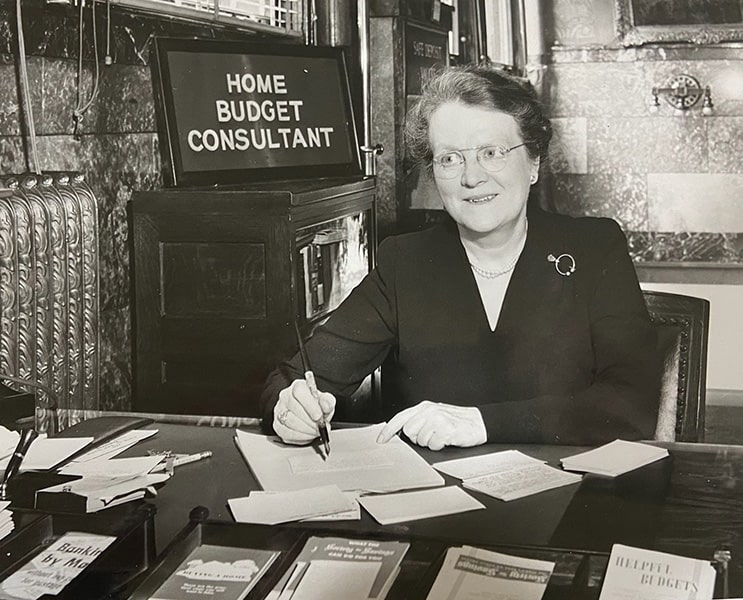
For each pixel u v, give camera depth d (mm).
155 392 2705
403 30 3980
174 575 1045
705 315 1889
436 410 1567
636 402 1733
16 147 2275
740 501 1250
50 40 2396
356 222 3305
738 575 1025
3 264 2049
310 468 1423
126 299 2740
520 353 1884
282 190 2725
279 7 3770
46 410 1898
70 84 2482
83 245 2297
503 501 1275
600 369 1839
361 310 1977
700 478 1340
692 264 5129
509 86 1893
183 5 3066
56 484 1301
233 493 1337
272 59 3338
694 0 5016
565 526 1185
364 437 1582
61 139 2453
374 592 988
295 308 2617
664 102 5133
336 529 1163
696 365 1876
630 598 965
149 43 2879
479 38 4965
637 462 1401
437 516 1226
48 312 2176
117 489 1270
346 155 3541
